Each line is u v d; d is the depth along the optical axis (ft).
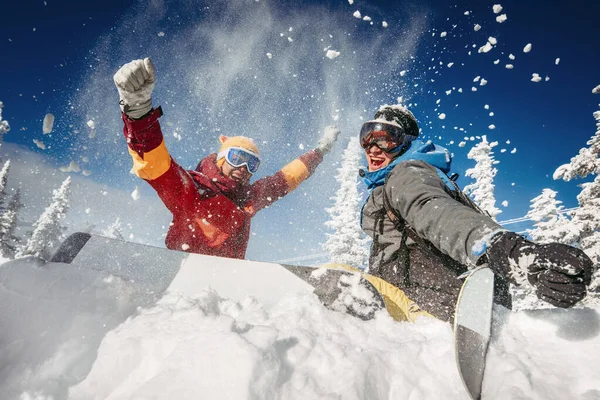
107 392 3.23
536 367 3.86
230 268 5.76
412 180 5.34
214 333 3.40
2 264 4.46
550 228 35.53
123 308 4.43
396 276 6.37
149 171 8.63
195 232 10.78
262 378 3.03
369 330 4.76
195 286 5.43
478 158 39.83
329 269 5.74
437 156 6.23
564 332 4.63
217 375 2.99
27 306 4.03
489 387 3.58
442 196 4.90
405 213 5.24
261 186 13.26
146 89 6.95
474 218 4.33
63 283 4.37
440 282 6.00
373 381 3.43
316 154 14.78
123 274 5.46
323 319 4.72
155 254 5.77
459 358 3.65
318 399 3.08
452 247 4.43
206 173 12.01
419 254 6.19
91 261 5.55
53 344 3.69
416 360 3.90
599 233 29.81
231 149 11.93
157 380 2.96
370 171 7.48
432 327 4.91
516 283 3.76
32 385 3.29
